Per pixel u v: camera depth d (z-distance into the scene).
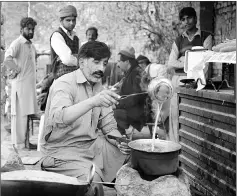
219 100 2.86
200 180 3.15
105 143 3.12
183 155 3.51
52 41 4.71
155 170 2.38
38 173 2.40
